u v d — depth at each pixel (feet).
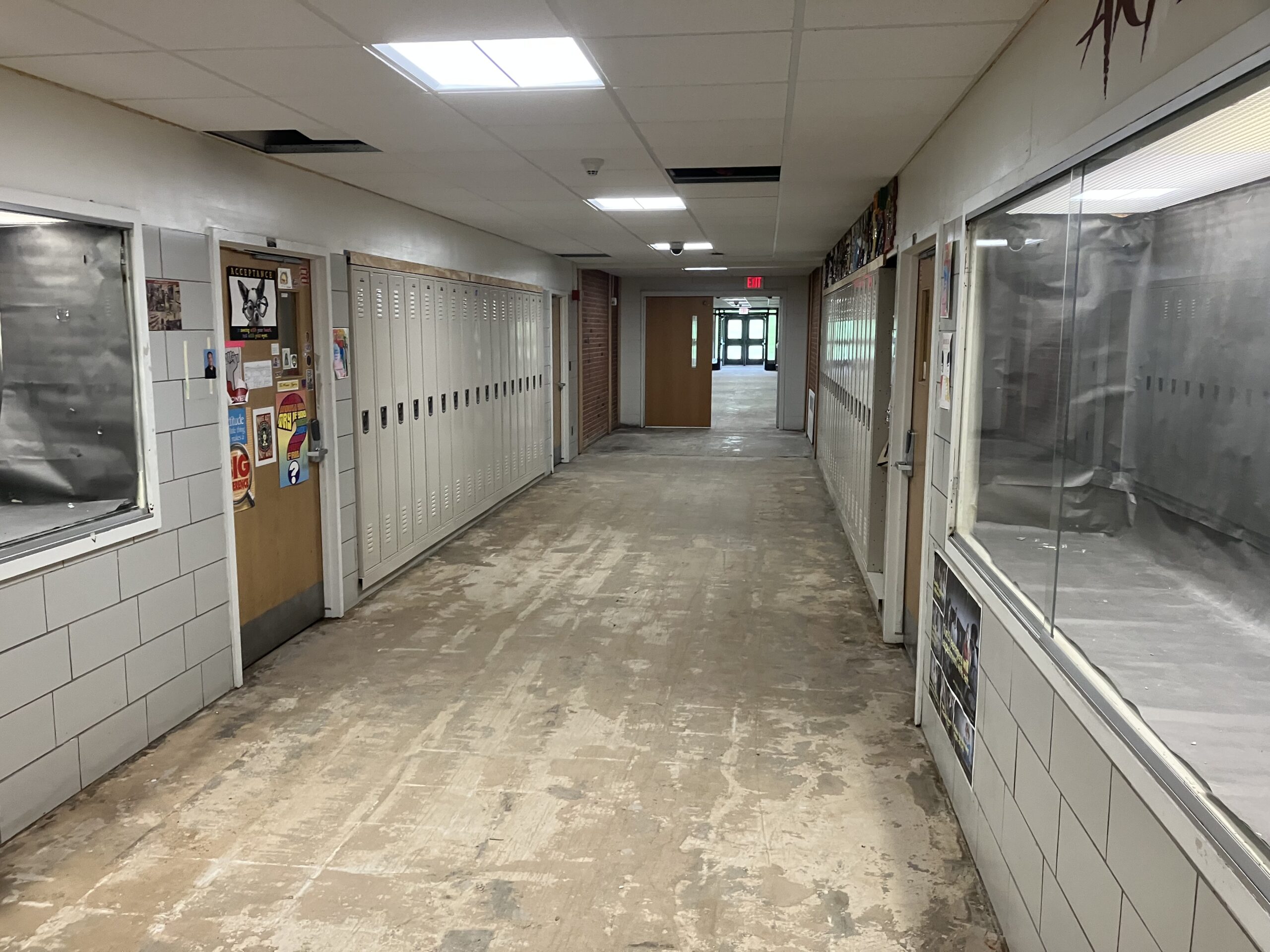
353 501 16.63
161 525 11.10
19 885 8.28
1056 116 6.62
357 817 9.48
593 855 8.81
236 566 12.75
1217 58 4.00
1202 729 4.81
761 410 56.85
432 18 7.54
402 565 18.94
